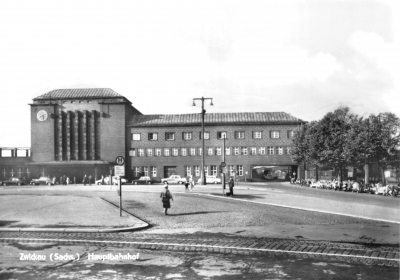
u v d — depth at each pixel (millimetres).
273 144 73500
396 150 42719
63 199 30656
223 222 18500
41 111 73688
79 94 74875
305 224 17719
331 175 67250
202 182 54656
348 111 53312
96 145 73938
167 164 74188
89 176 69625
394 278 8977
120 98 74125
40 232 16031
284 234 15109
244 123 73688
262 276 9188
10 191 43000
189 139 74312
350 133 46312
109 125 73875
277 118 74500
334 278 9000
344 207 24656
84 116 73750
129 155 74562
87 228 16469
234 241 13633
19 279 9094
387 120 42938
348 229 16250
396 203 27328
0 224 17781
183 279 9000
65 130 73938
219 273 9453
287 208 24375
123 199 30922
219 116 75938
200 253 11664
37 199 30703
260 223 18094
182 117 76438
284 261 10648
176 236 14812
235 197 32688
